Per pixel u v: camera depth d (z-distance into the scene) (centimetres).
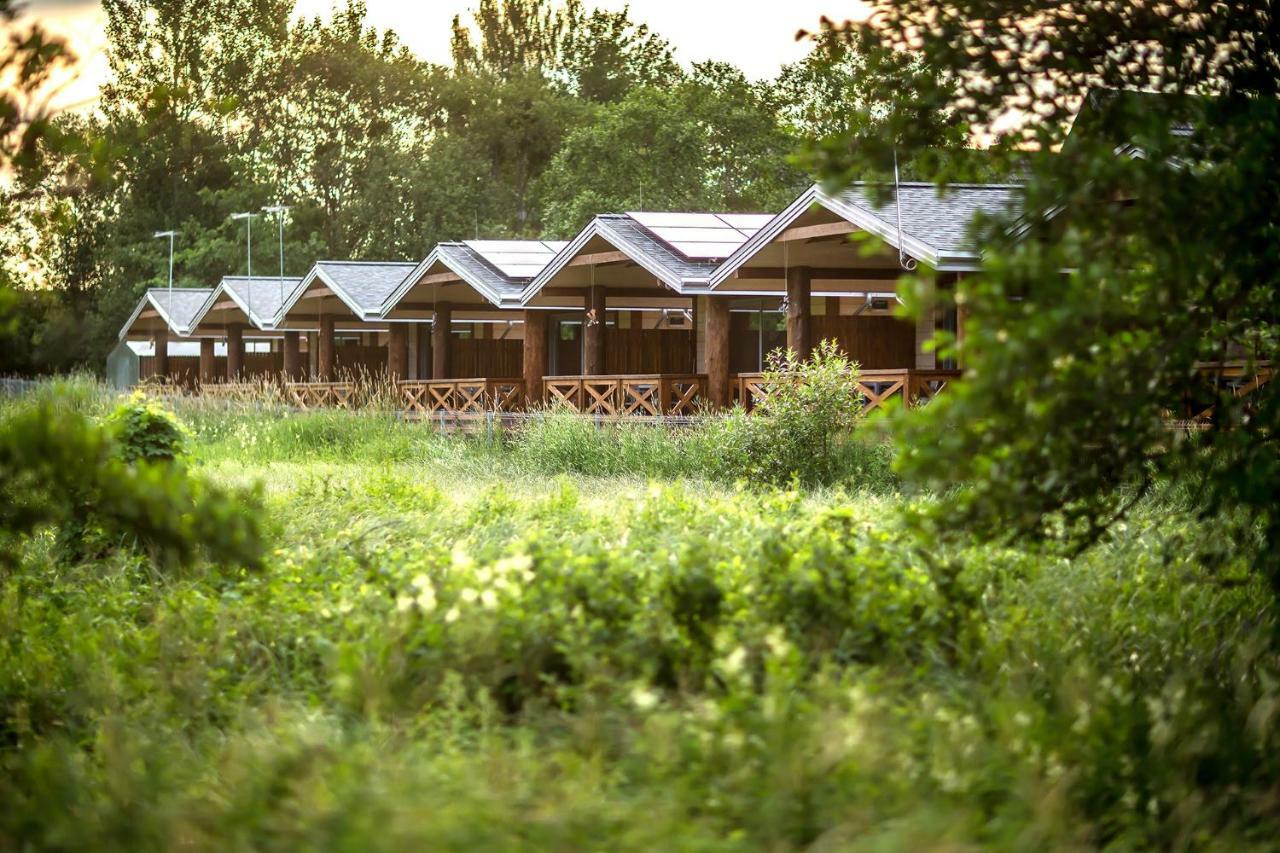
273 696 725
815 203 2473
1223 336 763
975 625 764
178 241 8144
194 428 3319
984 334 589
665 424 2672
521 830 488
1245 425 760
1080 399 650
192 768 619
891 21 798
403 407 3875
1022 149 807
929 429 649
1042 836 508
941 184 812
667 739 561
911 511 714
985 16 785
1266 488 736
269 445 3078
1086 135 791
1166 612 856
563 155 6969
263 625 859
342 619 816
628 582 791
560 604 737
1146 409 701
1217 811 558
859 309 3481
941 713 599
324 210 8581
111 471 684
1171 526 1074
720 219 3278
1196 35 797
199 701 730
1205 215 662
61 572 1163
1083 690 660
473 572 815
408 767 548
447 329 4112
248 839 496
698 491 2027
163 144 7900
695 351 3634
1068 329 594
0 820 532
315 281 4456
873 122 791
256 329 5578
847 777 525
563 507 1490
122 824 521
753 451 2177
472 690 678
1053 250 599
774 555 820
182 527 688
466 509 1484
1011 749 569
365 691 673
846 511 963
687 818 509
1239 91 800
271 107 8838
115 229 7838
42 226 754
